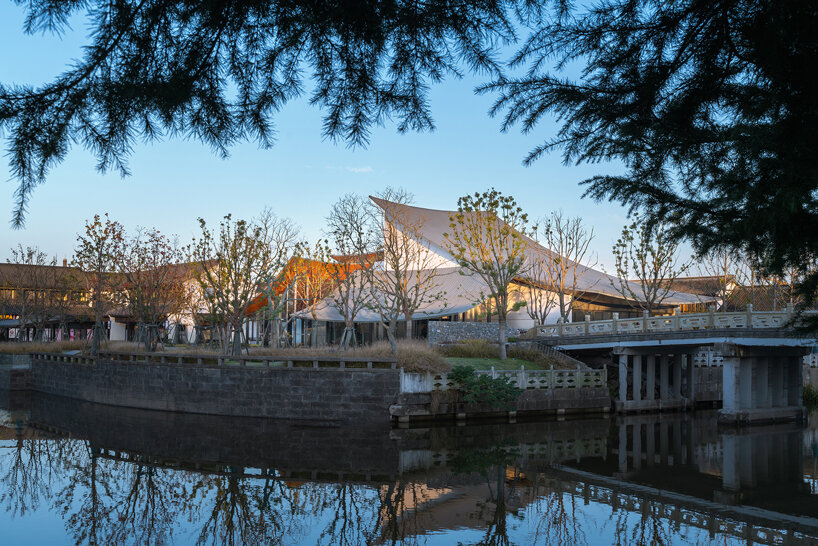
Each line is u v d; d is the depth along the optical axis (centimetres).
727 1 296
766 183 309
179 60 304
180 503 1360
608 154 365
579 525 1218
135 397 3123
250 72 324
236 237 3541
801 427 2880
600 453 2117
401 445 2197
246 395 2769
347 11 300
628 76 332
